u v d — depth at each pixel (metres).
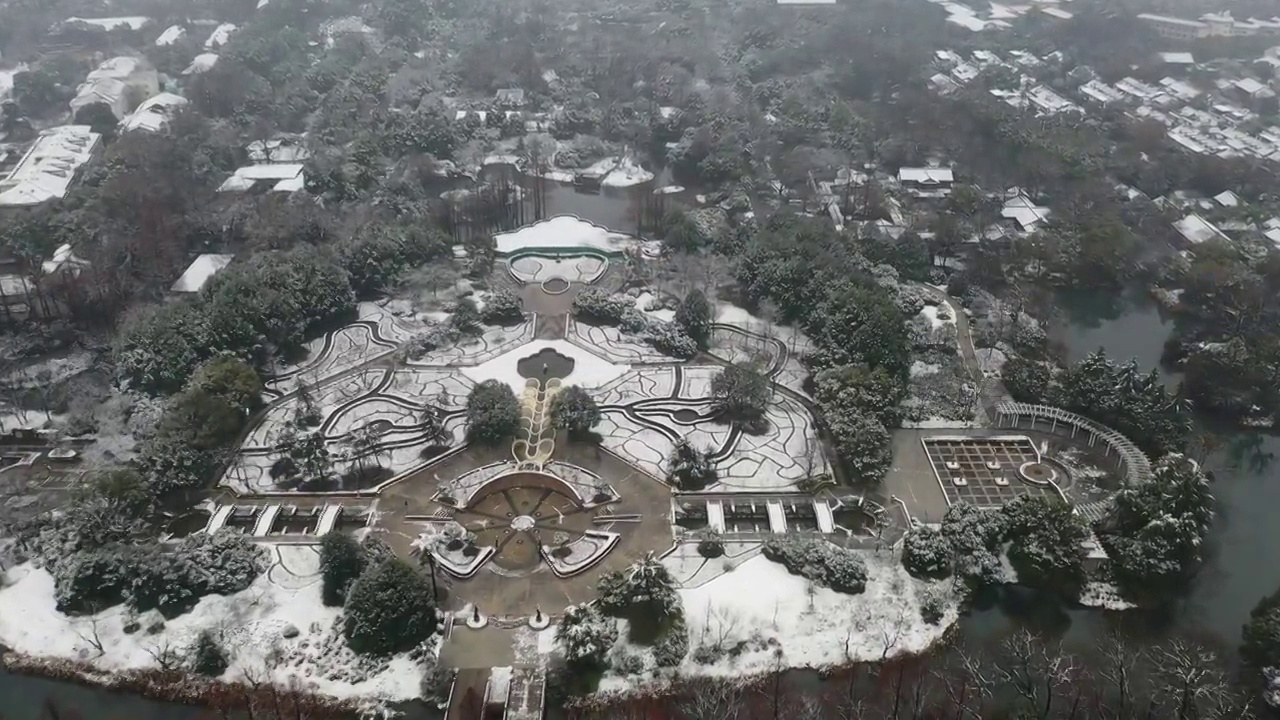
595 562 137.00
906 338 183.50
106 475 144.25
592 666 119.75
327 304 194.88
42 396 171.88
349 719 115.00
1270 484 160.88
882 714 115.81
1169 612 132.38
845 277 197.62
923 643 125.00
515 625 125.88
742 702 117.06
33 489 151.50
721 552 138.88
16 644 123.69
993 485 154.12
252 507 146.88
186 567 129.25
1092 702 117.94
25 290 199.25
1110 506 144.00
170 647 122.44
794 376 181.62
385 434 163.25
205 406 154.88
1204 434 168.00
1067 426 167.75
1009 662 123.50
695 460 152.12
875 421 157.88
